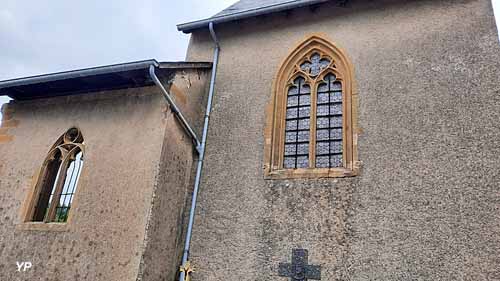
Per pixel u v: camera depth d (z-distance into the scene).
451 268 5.45
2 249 6.54
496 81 6.41
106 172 6.64
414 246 5.72
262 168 7.18
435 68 6.93
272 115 7.66
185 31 9.51
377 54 7.47
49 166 7.25
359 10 8.17
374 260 5.82
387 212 6.05
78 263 5.96
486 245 5.41
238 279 6.35
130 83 7.38
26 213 6.75
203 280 6.52
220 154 7.63
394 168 6.33
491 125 6.12
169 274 6.39
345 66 7.62
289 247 6.34
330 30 8.16
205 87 8.59
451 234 5.63
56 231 6.36
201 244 6.82
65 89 7.78
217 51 8.96
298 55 8.23
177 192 6.94
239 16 8.65
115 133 7.02
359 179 6.45
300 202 6.62
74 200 6.55
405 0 7.88
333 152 7.05
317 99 7.68
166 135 6.68
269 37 8.73
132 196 6.23
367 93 7.14
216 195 7.21
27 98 8.17
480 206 5.66
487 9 7.14
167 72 7.25
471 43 6.91
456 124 6.33
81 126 7.35
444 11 7.45
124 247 5.84
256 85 8.19
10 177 7.26
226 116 8.05
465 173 5.93
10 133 7.79
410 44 7.34
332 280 5.90
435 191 5.96
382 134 6.67
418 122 6.55
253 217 6.78
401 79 7.04
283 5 8.25
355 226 6.13
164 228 6.36
